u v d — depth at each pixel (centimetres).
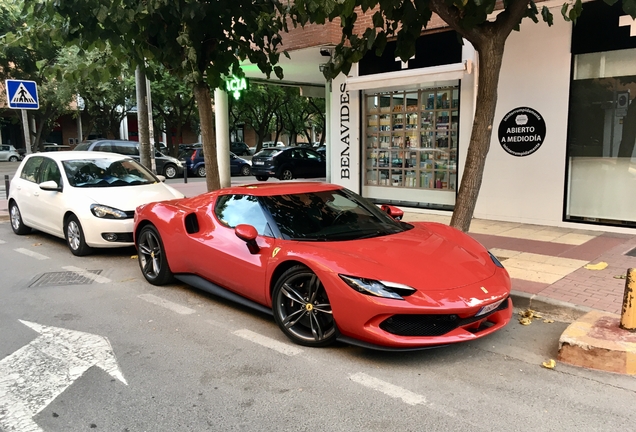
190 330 460
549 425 299
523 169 898
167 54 795
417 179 1105
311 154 2136
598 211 847
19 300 555
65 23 742
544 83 855
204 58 844
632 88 788
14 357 405
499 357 397
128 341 436
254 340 434
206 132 888
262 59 885
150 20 750
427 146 1082
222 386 353
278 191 514
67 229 775
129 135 4819
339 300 381
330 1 534
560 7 815
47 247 829
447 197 1061
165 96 2859
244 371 375
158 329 463
